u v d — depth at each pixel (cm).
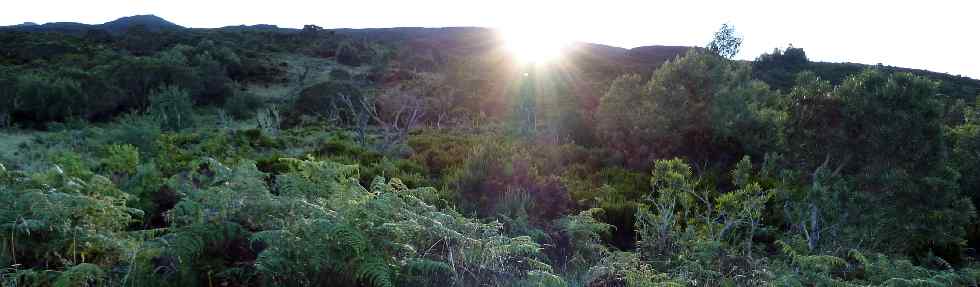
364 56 6297
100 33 6825
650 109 1262
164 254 332
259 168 766
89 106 3072
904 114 645
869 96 675
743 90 1325
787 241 543
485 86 3741
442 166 1027
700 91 1272
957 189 650
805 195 624
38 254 308
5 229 299
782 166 759
